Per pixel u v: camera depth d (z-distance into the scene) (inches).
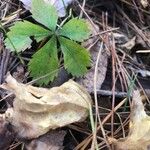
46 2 12.0
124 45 13.1
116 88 11.9
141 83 12.5
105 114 11.1
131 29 13.9
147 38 13.7
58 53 11.7
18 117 9.9
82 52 10.9
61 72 11.3
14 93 10.0
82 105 10.2
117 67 12.2
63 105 10.2
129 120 10.9
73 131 10.6
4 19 12.1
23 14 12.4
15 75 11.2
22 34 10.9
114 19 14.1
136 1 14.2
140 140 10.0
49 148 9.9
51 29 11.0
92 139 10.2
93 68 11.7
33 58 10.7
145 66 13.1
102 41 12.5
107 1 14.3
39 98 10.2
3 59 11.4
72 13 12.9
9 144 9.8
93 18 13.6
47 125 9.9
